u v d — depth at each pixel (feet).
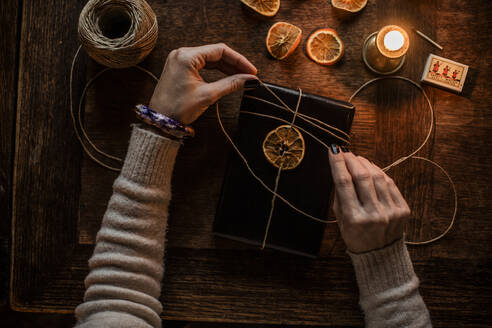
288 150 2.57
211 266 2.68
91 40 2.48
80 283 2.66
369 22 2.76
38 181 2.69
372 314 2.48
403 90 2.75
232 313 2.66
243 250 2.69
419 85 2.75
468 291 2.67
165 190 2.48
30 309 2.64
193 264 2.68
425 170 2.73
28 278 2.65
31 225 2.68
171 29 2.75
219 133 2.73
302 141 2.57
